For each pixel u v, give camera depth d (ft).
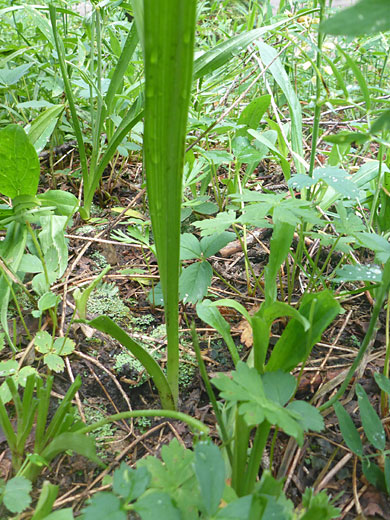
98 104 5.61
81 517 2.45
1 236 5.66
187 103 2.61
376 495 3.10
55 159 7.24
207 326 4.63
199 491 2.40
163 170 2.81
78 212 6.23
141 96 5.32
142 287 5.12
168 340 3.43
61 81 6.55
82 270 5.27
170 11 2.34
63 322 4.42
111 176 6.65
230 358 4.25
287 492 3.15
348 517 2.99
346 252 4.35
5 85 6.14
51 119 5.56
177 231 3.00
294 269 4.66
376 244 3.59
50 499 2.56
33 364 4.08
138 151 7.66
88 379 4.02
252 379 2.55
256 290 5.08
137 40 5.28
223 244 4.48
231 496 2.39
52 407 3.75
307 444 3.46
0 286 3.90
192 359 4.23
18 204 4.22
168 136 2.68
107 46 7.11
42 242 4.25
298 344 2.93
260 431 2.64
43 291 4.03
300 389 3.90
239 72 6.86
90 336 4.38
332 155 5.31
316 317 2.95
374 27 1.68
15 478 2.63
